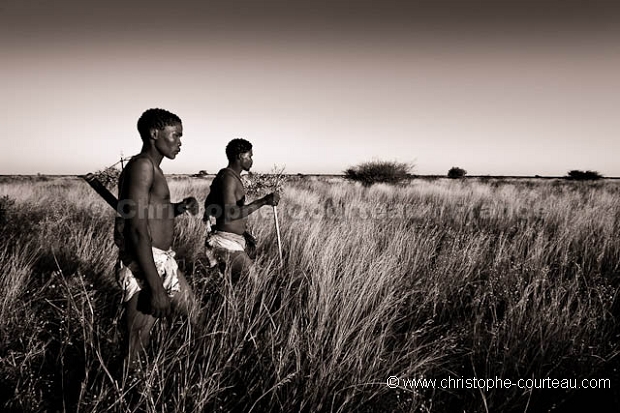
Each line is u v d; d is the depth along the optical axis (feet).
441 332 10.03
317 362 7.60
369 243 15.35
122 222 7.26
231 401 7.21
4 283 10.75
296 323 8.45
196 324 8.57
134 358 7.34
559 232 19.67
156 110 7.27
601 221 21.03
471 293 12.60
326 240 15.64
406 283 12.34
